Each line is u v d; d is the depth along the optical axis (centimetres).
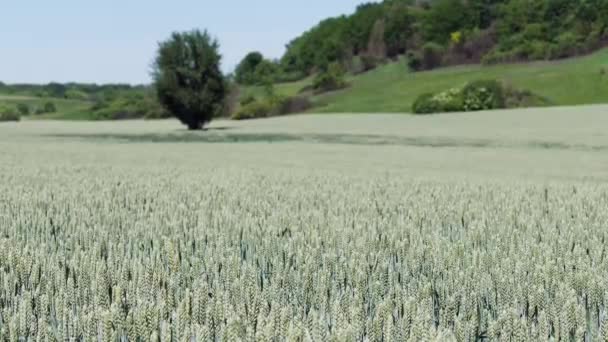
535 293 501
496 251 653
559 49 11250
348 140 5016
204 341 417
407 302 464
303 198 1163
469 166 2791
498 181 1706
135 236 779
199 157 3183
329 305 517
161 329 442
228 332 410
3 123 9088
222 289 545
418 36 14162
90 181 1542
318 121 7612
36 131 6819
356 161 3034
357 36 15488
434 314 512
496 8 13862
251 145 4491
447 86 10219
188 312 464
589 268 590
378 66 13812
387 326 426
